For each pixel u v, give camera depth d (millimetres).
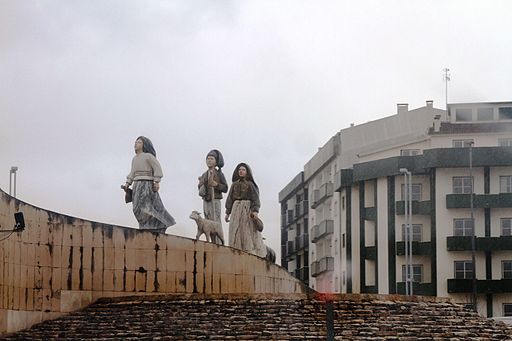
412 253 86250
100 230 45938
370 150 90688
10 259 42062
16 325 42500
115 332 41875
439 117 87812
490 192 85438
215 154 52844
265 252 53906
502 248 84750
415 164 86125
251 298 43000
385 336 40969
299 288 55562
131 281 46375
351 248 89938
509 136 86500
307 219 108312
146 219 49469
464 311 43688
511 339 41938
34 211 43906
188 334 40812
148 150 50062
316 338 40281
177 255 47406
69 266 45094
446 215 85562
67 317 44188
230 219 53438
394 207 87250
